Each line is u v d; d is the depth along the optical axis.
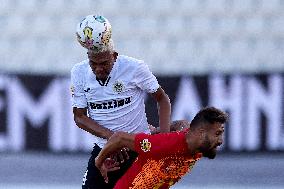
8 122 38.69
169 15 45.41
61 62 44.22
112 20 45.31
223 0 45.56
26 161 38.41
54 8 45.50
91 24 17.47
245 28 44.91
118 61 18.61
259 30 44.81
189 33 44.91
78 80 18.80
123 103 18.86
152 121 36.78
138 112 19.14
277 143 38.12
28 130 38.75
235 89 37.94
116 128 19.08
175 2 45.66
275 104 37.88
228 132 38.28
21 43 44.62
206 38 44.72
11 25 45.03
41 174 36.59
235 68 43.91
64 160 38.59
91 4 45.62
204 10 45.41
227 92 37.94
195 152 16.12
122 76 18.62
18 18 45.19
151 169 16.61
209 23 45.12
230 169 37.41
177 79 38.00
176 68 44.06
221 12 45.31
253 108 38.00
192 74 38.00
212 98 37.94
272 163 37.97
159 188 17.17
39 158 38.88
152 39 44.81
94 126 18.95
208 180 35.53
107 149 16.61
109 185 19.67
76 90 18.89
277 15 45.16
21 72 38.59
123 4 45.66
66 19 45.28
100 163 17.06
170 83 38.00
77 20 45.34
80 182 35.47
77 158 38.88
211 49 44.41
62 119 38.62
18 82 38.50
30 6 45.47
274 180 35.56
